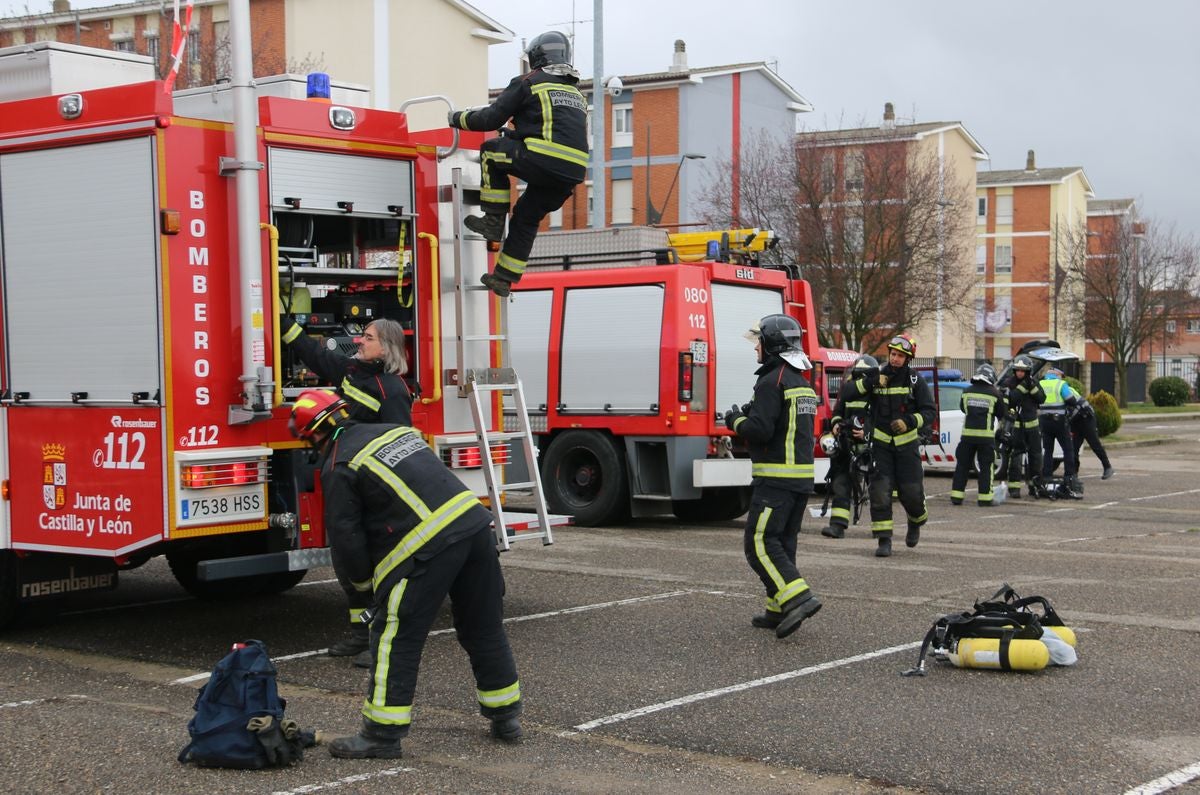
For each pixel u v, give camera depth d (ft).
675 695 21.71
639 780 17.30
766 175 115.34
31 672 24.11
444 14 118.83
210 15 100.42
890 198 111.45
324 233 27.50
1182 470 74.18
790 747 18.80
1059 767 17.81
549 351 45.88
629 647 25.34
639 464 44.21
